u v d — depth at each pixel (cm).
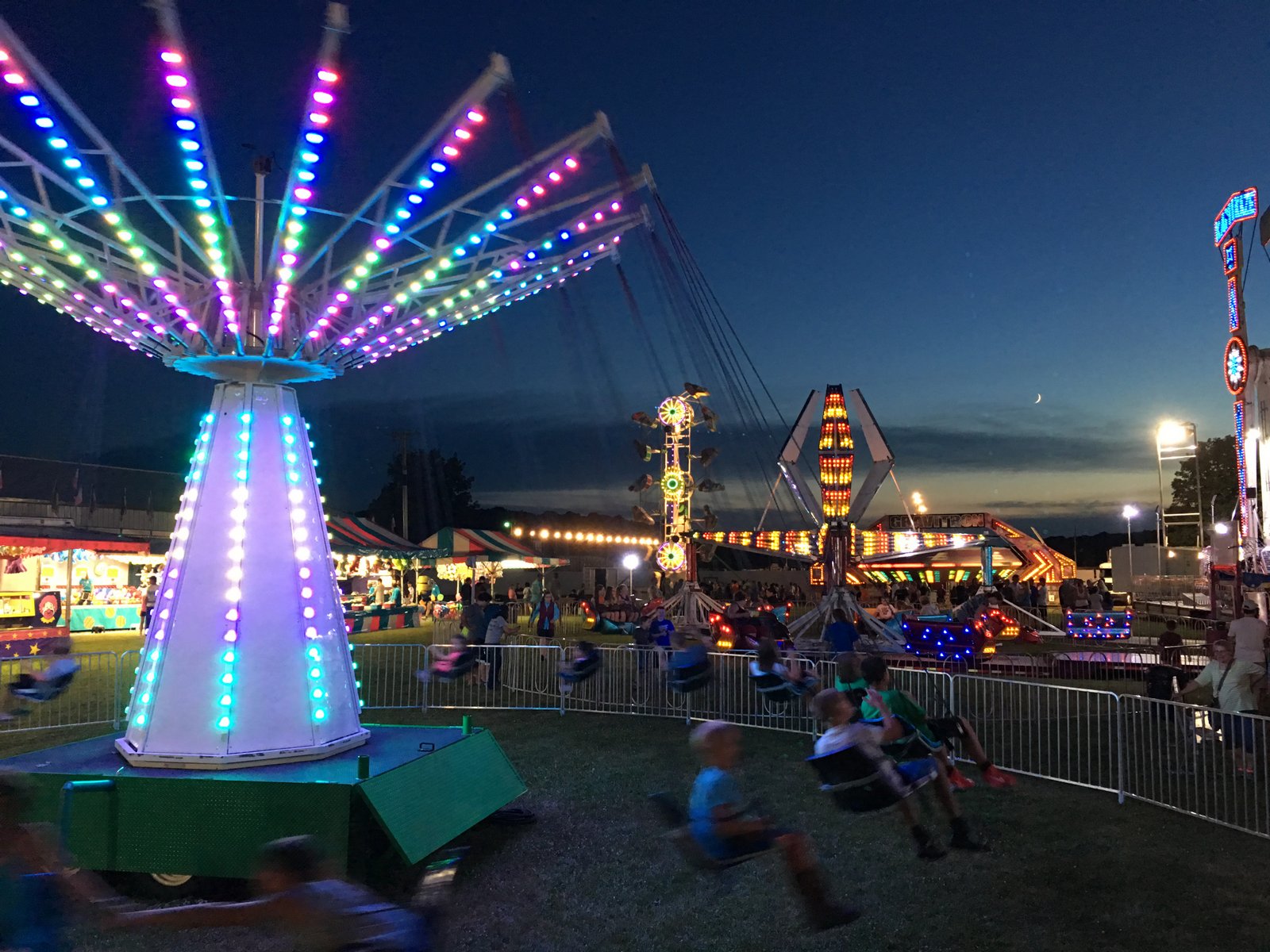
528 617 2889
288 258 572
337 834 527
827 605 1945
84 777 554
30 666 1159
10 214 543
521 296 731
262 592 623
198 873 530
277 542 637
